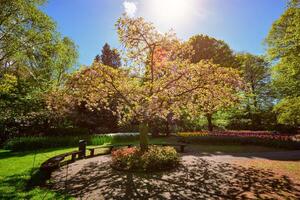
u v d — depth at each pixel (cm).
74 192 688
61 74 2369
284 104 1535
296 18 1277
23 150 1585
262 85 3077
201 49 2703
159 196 648
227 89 977
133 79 1140
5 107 2070
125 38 1031
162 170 930
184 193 669
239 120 3045
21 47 1600
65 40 2450
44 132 2122
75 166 1054
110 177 848
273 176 833
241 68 2970
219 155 1331
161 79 1023
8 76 1449
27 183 774
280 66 1483
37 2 1650
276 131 2589
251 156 1287
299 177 815
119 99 1120
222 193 664
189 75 938
